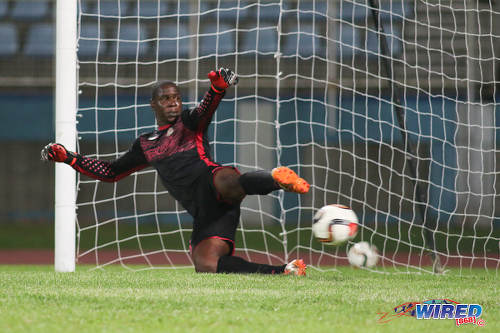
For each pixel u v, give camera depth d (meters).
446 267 20.67
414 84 44.56
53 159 14.76
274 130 50.62
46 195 55.75
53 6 60.00
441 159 45.88
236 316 7.87
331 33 46.81
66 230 16.72
